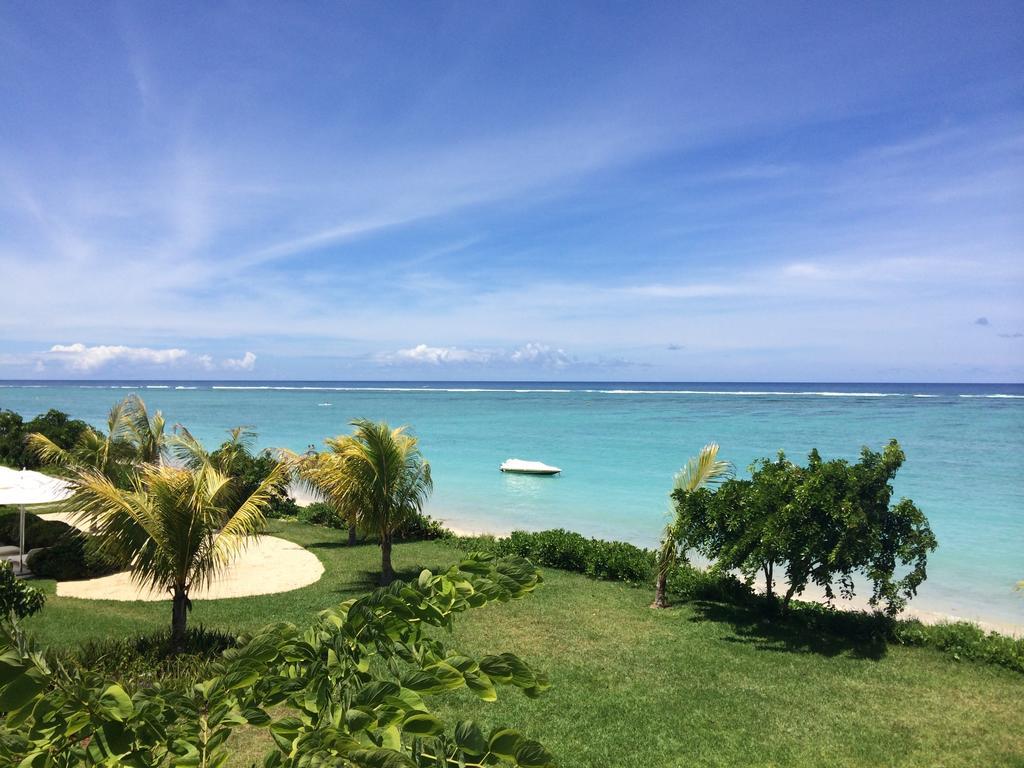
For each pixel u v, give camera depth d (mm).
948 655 12172
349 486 16094
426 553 20625
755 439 56750
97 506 9953
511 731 1933
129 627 12688
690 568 17297
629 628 13586
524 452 49500
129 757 1938
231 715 2115
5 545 18984
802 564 13484
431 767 1998
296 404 128250
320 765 1723
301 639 2369
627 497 32219
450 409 109688
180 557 10398
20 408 105000
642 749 8469
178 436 21000
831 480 12977
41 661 1841
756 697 10211
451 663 2152
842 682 10914
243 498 24688
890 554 13258
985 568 19578
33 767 1802
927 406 110312
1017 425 69688
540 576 2521
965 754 8484
